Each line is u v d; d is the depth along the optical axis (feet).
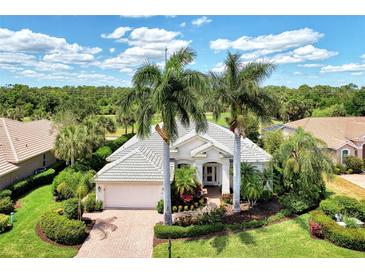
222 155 86.53
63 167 123.54
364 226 64.95
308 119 161.99
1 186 84.94
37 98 317.83
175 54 62.75
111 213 75.66
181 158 90.94
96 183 78.23
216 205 79.71
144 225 68.28
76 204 68.13
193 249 56.90
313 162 74.02
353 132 127.85
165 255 54.75
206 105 69.87
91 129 134.10
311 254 54.60
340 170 115.55
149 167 79.92
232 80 71.36
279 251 55.77
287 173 76.95
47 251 56.13
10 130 108.99
